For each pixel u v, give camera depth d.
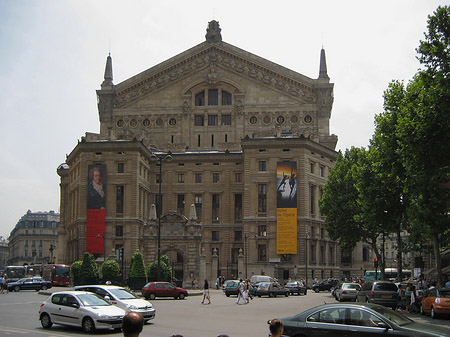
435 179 48.41
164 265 84.31
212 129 128.12
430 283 77.75
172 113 129.25
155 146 127.31
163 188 124.62
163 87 130.38
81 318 34.69
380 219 70.81
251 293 78.25
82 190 115.38
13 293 83.56
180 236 94.94
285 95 127.19
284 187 111.94
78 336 32.84
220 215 122.31
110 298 39.50
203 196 123.25
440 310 44.03
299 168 113.31
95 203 113.50
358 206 90.00
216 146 127.50
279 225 111.06
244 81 128.38
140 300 40.12
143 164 118.94
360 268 129.25
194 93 129.62
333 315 24.66
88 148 115.50
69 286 104.50
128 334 10.54
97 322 34.12
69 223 126.75
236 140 127.25
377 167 64.94
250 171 114.62
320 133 124.75
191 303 61.56
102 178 114.12
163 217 96.00
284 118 126.31
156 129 129.50
